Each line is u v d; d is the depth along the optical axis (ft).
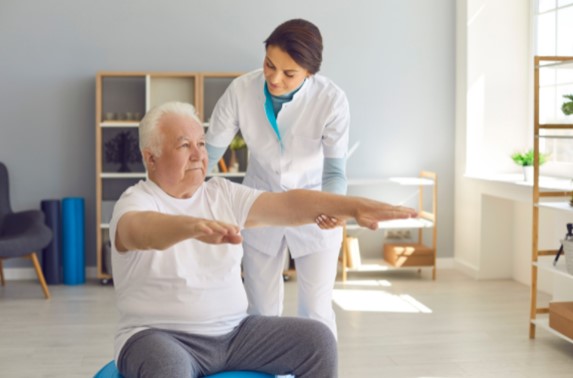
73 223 18.24
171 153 6.21
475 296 16.72
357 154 19.65
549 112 17.44
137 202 6.01
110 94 18.89
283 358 6.31
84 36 18.80
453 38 19.70
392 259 18.71
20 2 18.60
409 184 18.67
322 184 9.00
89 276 19.13
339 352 12.70
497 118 19.06
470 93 18.99
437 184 19.85
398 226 18.75
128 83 18.93
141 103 18.99
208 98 19.20
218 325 6.28
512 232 18.54
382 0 19.47
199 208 6.49
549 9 17.75
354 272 19.54
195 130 6.32
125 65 18.92
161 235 5.19
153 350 5.73
